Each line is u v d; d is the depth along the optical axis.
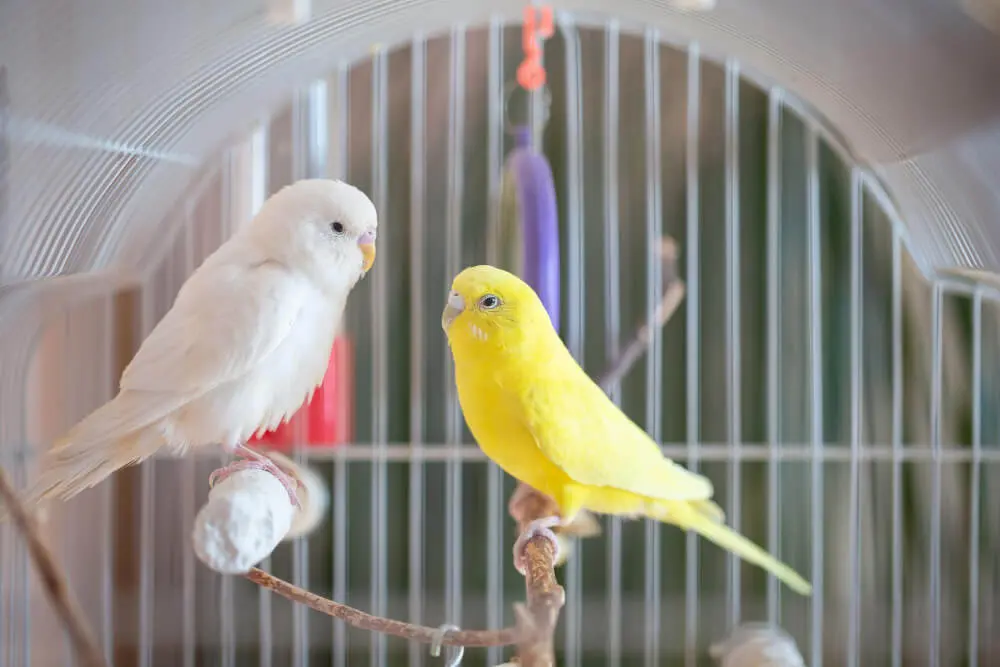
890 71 1.02
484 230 1.82
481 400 1.11
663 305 1.72
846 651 1.77
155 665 1.73
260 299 1.06
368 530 1.84
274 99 1.30
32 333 1.10
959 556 1.60
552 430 1.10
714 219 1.81
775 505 1.72
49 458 1.03
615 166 1.82
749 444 1.83
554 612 0.84
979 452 1.47
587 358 1.81
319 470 1.79
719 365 1.83
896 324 1.60
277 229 1.12
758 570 1.84
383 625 0.92
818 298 1.79
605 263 1.81
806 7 1.04
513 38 1.79
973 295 1.31
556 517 1.16
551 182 1.34
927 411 1.69
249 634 1.78
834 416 1.80
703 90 1.81
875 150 1.16
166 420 1.06
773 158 1.72
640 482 1.16
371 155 1.80
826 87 1.16
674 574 1.85
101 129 1.01
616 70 1.80
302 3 1.06
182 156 1.20
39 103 0.93
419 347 1.77
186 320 1.07
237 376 1.05
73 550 1.64
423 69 1.81
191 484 1.74
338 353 1.65
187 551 1.73
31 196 0.94
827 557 1.81
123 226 1.13
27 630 1.34
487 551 1.86
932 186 1.06
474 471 1.87
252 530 0.84
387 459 1.82
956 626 1.60
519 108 1.78
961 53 0.94
